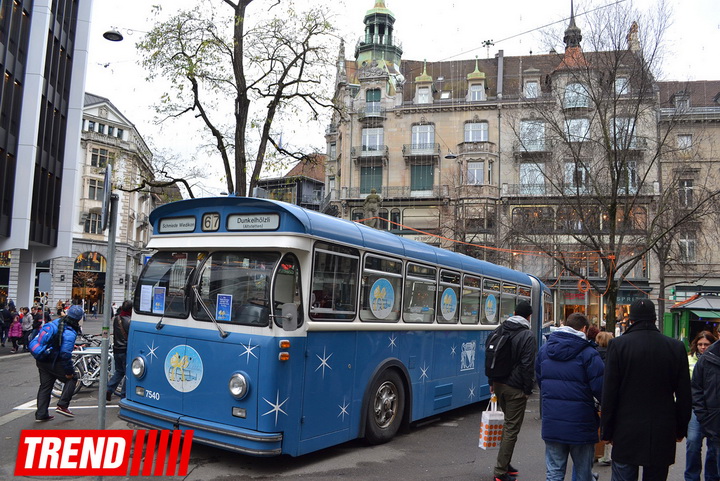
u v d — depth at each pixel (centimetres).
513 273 1308
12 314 2288
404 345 845
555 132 1952
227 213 682
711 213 1997
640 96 1817
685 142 2033
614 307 1902
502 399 644
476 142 4644
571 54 1917
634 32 1820
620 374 454
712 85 4194
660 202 2003
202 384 654
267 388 609
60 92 2947
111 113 5497
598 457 775
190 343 671
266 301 629
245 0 1656
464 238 3566
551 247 2292
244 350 627
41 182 2758
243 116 1662
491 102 4766
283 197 1873
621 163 1842
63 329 877
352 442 802
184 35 1578
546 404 515
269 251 649
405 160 4919
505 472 626
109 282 562
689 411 448
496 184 4606
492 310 1170
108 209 552
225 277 667
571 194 2016
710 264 3512
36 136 2480
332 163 5825
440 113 4897
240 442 609
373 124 5006
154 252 750
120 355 1045
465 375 1040
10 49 2345
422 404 891
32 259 2975
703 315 2823
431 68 5391
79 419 894
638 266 4144
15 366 1698
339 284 708
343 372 710
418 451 771
